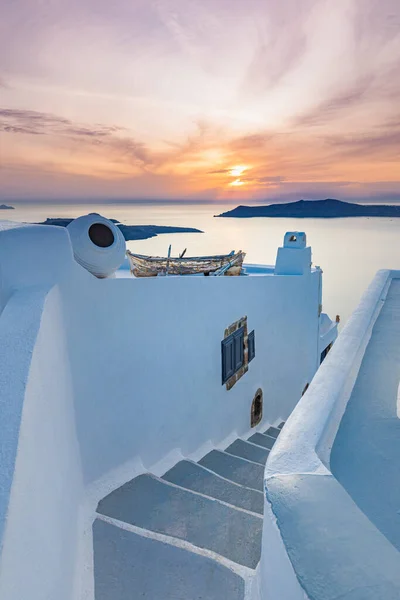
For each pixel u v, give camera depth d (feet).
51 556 6.54
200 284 18.42
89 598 8.45
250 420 25.40
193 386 18.30
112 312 12.84
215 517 11.62
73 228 14.20
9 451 5.41
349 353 10.34
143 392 14.67
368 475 6.45
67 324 10.59
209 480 14.73
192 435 18.38
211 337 19.76
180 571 9.29
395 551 4.08
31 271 9.66
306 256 33.99
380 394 9.06
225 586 8.91
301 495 4.90
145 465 14.90
